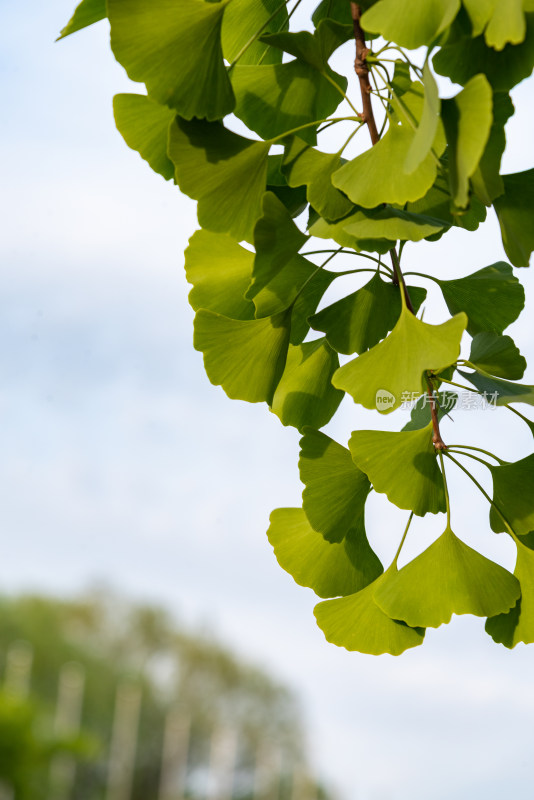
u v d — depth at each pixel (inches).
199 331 55.2
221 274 57.1
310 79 56.1
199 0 52.5
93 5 53.7
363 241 53.4
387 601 54.3
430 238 54.8
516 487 54.4
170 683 1513.3
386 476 54.3
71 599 1503.4
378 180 52.7
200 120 53.6
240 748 1529.3
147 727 1326.3
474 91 50.6
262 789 1472.7
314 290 56.5
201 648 1572.3
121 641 1512.1
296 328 56.9
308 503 55.3
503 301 57.2
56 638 1320.1
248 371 55.7
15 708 445.7
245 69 56.1
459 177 50.6
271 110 56.3
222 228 54.1
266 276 54.1
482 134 50.2
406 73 54.9
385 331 56.2
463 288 57.2
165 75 52.5
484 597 54.1
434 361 52.4
